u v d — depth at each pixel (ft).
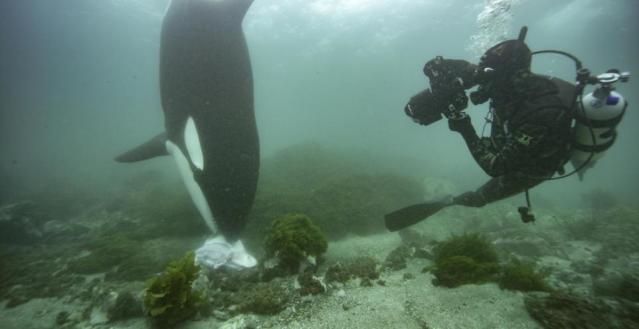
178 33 16.14
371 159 59.77
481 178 60.90
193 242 23.34
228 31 16.12
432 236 23.59
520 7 59.16
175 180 50.24
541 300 10.19
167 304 11.41
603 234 24.88
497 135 10.01
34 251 25.91
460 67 9.96
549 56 83.92
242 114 16.72
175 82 16.76
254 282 14.75
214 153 16.38
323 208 25.57
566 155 9.33
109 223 31.73
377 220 25.45
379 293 12.26
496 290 11.53
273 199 26.81
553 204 42.75
